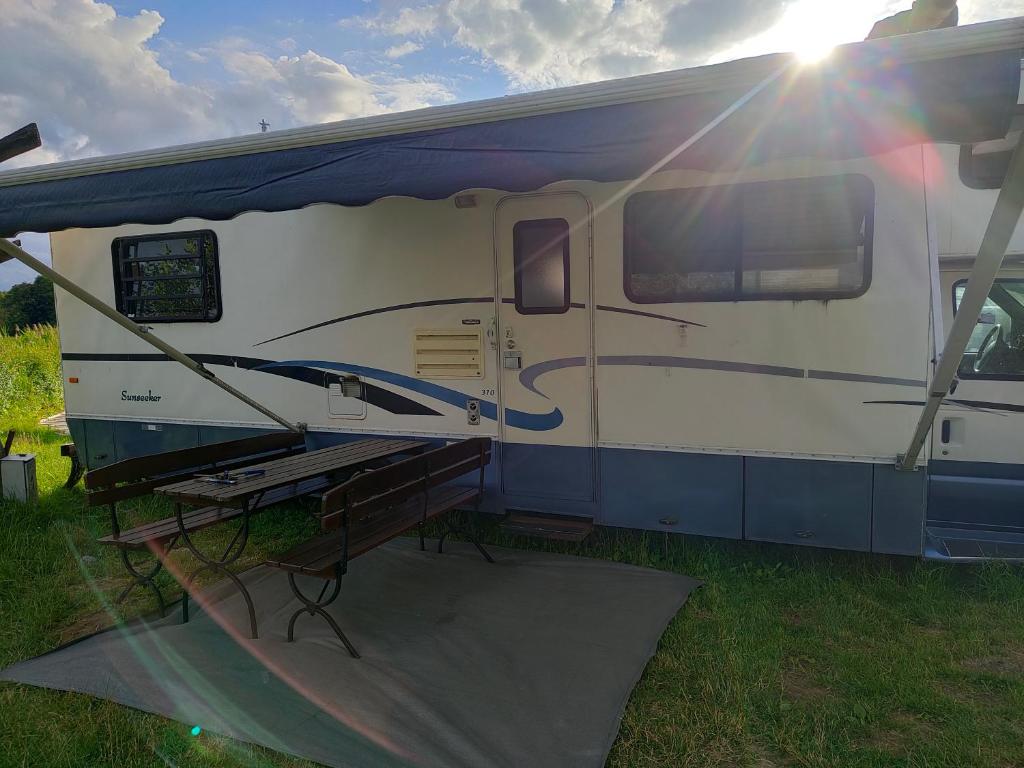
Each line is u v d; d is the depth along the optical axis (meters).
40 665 3.15
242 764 2.47
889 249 3.68
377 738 2.57
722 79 2.76
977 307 2.84
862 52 2.54
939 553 3.74
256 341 5.22
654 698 2.89
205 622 3.55
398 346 4.76
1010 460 4.05
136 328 4.20
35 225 4.04
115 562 4.41
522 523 4.45
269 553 4.60
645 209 4.08
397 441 4.73
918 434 3.49
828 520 3.90
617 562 4.27
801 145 2.65
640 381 4.19
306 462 4.05
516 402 4.48
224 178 3.63
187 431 5.59
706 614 3.62
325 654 3.20
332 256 4.90
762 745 2.60
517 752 2.49
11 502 5.48
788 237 3.83
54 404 11.73
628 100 2.93
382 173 3.30
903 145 2.54
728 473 4.06
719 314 3.99
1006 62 2.38
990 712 2.78
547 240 4.30
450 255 4.55
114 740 2.60
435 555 4.42
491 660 3.13
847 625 3.48
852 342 3.77
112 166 3.91
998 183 3.79
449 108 3.23
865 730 2.68
